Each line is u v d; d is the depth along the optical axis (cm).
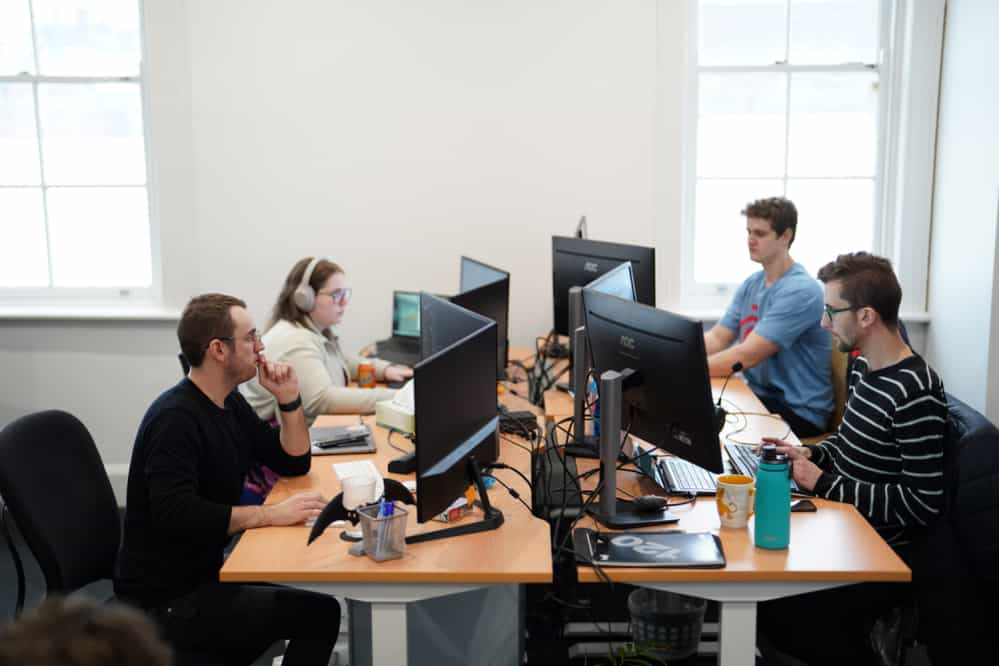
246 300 420
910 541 231
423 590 193
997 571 209
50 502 216
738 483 214
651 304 314
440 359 197
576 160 411
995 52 359
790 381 342
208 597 216
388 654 198
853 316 232
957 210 388
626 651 259
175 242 414
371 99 408
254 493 269
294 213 415
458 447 209
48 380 423
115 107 418
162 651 66
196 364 223
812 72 412
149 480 213
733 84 414
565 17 401
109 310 420
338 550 202
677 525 215
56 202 424
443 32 404
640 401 224
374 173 413
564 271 345
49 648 63
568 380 342
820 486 228
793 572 190
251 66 404
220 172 411
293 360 306
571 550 202
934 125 401
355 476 210
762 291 352
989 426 216
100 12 411
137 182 423
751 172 420
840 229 422
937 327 404
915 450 222
